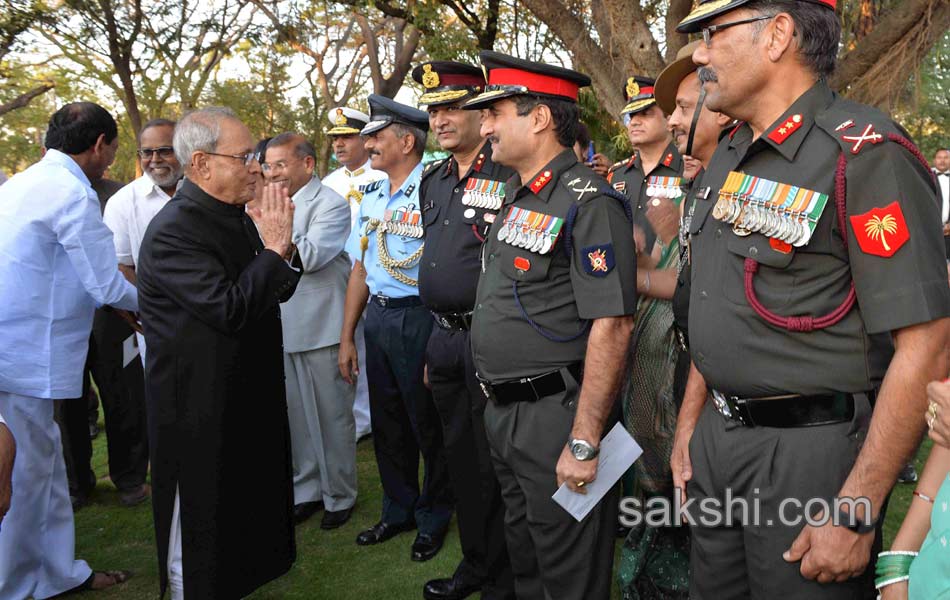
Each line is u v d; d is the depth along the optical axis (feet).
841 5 18.61
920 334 4.53
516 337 6.97
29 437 9.27
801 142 4.92
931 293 4.46
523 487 7.20
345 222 11.78
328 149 45.80
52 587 9.67
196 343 8.04
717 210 5.25
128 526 12.11
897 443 4.62
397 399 10.87
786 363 4.99
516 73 6.92
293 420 11.86
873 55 18.02
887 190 4.53
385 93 43.65
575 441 6.56
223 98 50.37
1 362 8.97
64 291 9.53
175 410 8.08
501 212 7.34
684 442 6.23
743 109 5.20
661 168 10.48
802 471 4.99
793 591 5.12
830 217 4.74
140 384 12.84
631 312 6.52
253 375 8.47
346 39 50.29
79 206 9.43
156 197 12.56
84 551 11.24
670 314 8.63
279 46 43.34
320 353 11.48
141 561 10.89
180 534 8.21
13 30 32.81
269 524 8.81
